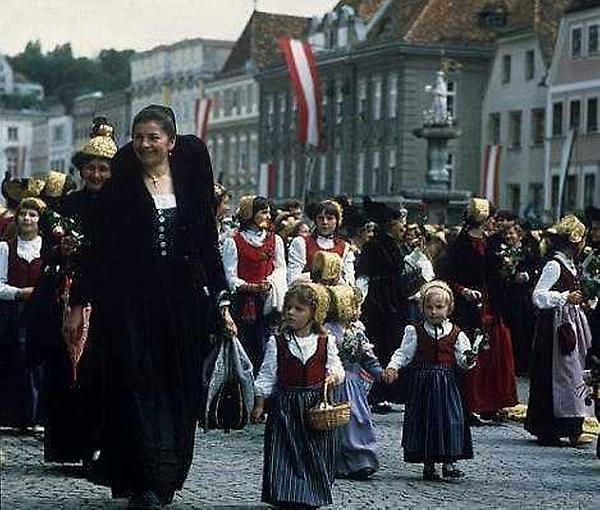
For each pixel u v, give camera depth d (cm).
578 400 2711
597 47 11988
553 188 12569
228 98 19250
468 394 3014
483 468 2394
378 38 14525
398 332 3180
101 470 1755
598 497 2125
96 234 1766
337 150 15288
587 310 2748
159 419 1716
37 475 2095
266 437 1889
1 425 2517
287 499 1852
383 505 1984
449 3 14050
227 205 3197
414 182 13862
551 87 12600
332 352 1908
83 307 1834
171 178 1786
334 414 1848
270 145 17188
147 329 1738
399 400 3153
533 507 2019
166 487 1714
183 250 1770
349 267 2850
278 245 2866
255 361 2827
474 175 13938
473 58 13875
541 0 13150
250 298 2828
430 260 3675
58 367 2098
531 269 4094
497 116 13600
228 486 2078
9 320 2505
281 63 16738
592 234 2991
